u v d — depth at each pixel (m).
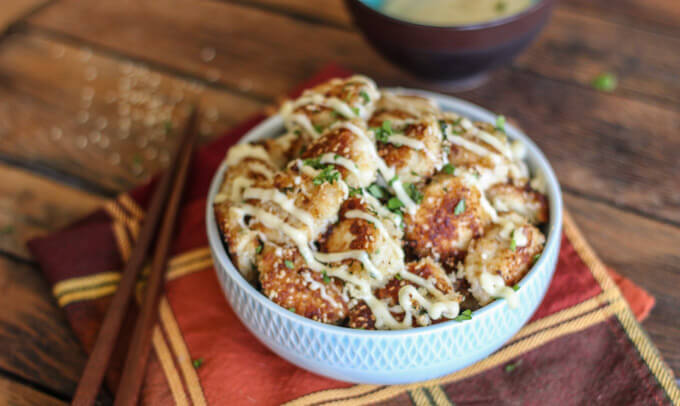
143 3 0.72
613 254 0.52
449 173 0.46
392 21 0.54
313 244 0.45
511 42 0.55
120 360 0.49
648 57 0.63
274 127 0.50
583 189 0.55
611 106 0.60
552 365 0.47
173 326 0.49
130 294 0.49
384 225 0.44
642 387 0.46
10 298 0.52
